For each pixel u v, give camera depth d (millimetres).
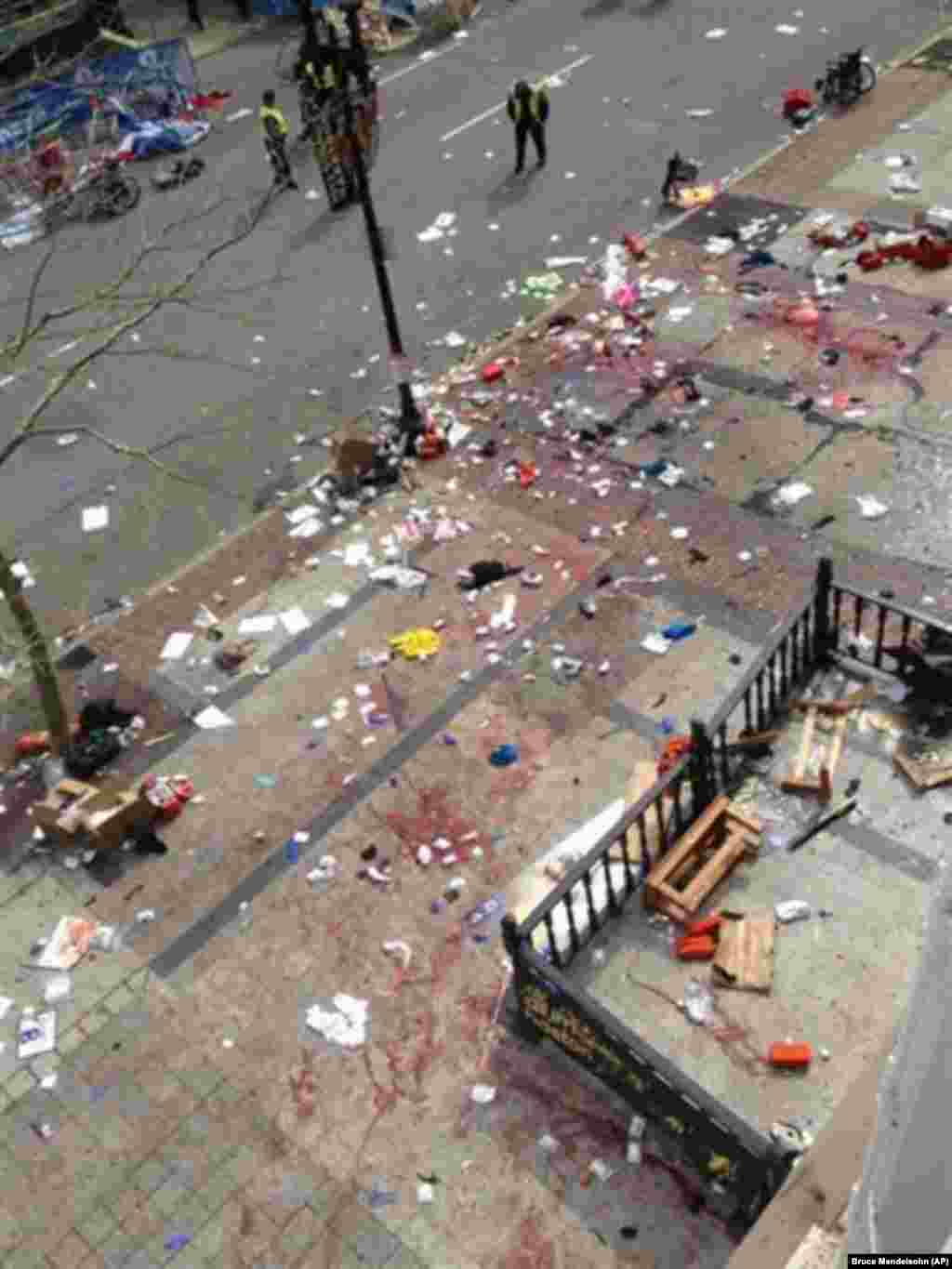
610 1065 7137
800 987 7035
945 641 8391
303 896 9164
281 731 10523
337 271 16953
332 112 16312
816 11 21688
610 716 10062
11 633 11969
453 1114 7680
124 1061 8359
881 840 7652
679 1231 6895
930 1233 2432
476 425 13484
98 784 10383
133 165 20953
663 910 7477
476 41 23000
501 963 8438
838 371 13227
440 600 11438
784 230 15750
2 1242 7539
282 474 13539
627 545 11633
